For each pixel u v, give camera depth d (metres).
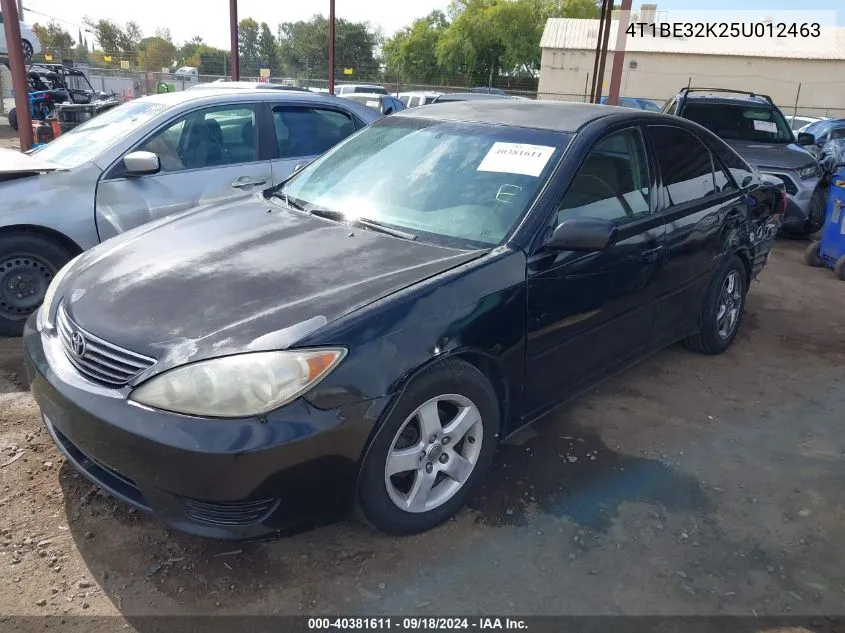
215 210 3.67
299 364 2.30
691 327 4.42
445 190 3.33
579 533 2.87
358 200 3.49
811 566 2.74
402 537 2.78
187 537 2.74
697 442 3.65
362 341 2.41
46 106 18.92
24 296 4.62
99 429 2.35
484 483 3.18
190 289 2.67
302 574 2.58
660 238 3.71
